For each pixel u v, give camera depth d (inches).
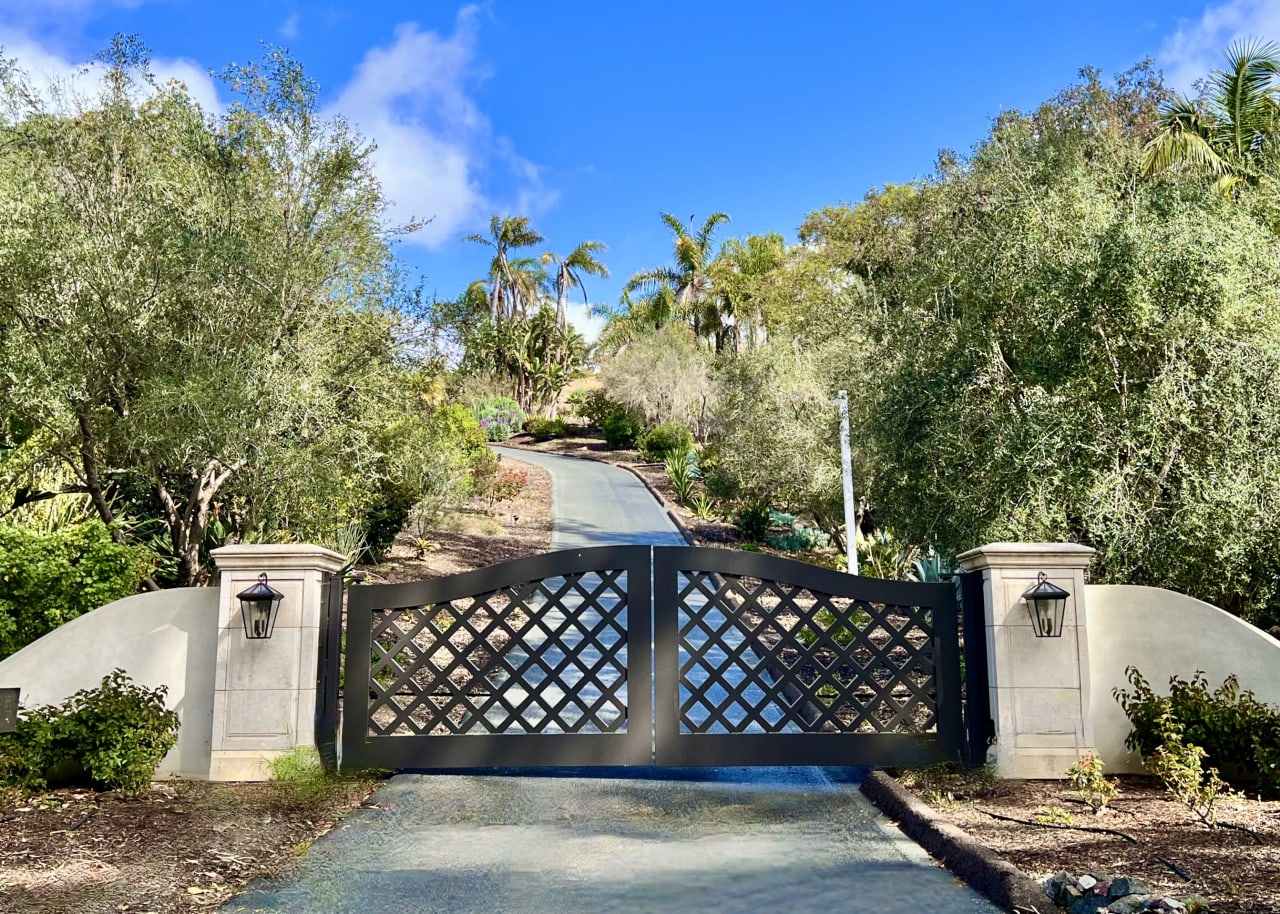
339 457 397.4
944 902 154.9
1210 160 450.3
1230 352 316.5
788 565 259.0
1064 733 241.9
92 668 247.8
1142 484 326.6
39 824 194.4
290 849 187.8
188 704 248.7
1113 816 200.5
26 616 300.8
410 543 741.3
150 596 253.0
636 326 1833.2
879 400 444.8
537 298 2209.6
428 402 498.0
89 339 324.5
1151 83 751.7
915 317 455.5
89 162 363.3
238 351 364.2
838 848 189.0
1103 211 368.5
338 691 260.5
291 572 249.9
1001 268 384.8
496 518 986.7
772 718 350.9
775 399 778.8
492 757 248.5
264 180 392.5
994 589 248.4
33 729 222.7
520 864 178.1
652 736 248.4
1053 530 325.1
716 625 492.1
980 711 250.8
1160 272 332.5
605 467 1539.1
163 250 341.1
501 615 257.3
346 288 417.1
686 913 150.8
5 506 399.9
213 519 451.8
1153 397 321.7
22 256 305.4
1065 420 328.2
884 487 444.8
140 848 180.2
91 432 346.0
